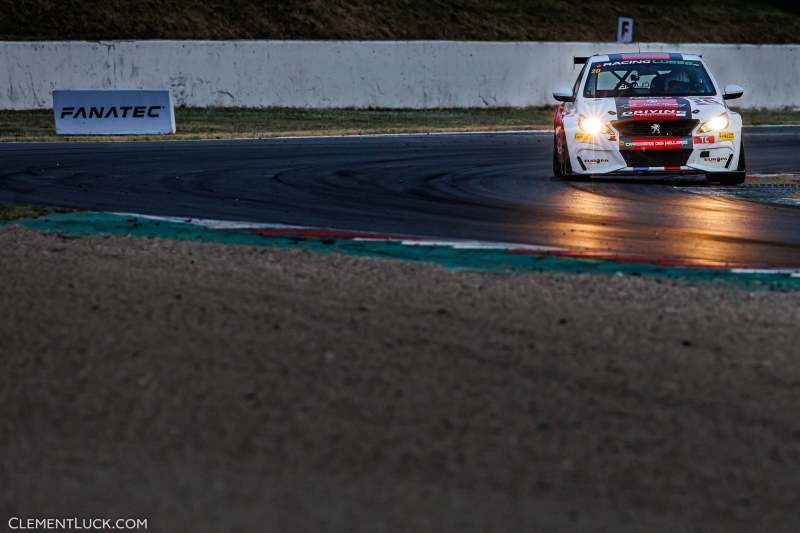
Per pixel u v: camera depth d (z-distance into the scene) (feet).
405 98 319.47
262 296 69.77
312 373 53.47
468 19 402.11
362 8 393.50
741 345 59.77
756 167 179.83
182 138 231.91
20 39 337.31
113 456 43.21
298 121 279.49
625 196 134.41
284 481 40.60
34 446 44.37
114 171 161.07
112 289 71.41
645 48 339.16
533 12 416.87
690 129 144.77
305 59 308.81
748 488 40.63
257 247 90.17
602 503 38.88
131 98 244.83
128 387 51.47
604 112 146.30
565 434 45.70
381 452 43.47
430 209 120.47
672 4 444.14
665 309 67.92
